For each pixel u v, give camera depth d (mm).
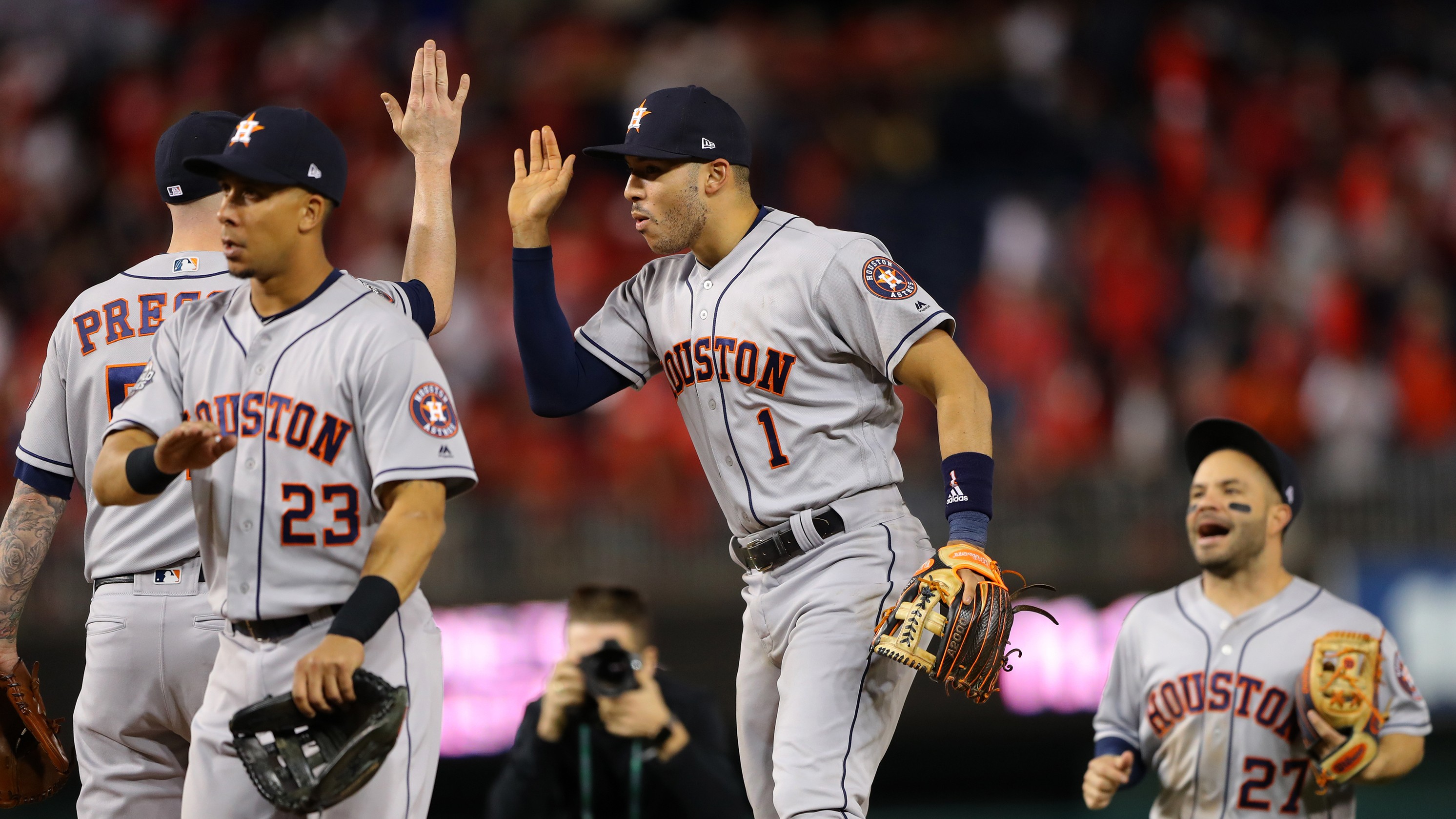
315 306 12430
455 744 32781
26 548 14891
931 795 36156
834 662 14219
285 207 12039
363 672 11719
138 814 14500
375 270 46969
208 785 12492
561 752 17172
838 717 14078
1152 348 45938
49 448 14945
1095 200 50438
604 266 47312
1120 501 35500
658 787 17109
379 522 12438
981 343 44500
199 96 54125
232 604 12312
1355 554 34906
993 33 57562
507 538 34500
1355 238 48344
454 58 57000
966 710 33375
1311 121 54375
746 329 14617
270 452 12203
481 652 33344
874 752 14398
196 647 14062
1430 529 34969
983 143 55531
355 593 11641
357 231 48812
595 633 17750
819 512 14617
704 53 56094
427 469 12008
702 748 17906
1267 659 18672
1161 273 47688
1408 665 34469
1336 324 43938
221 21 57938
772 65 56531
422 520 11906
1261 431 41844
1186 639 19172
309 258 12398
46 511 15000
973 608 13445
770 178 52656
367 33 57469
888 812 35531
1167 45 55750
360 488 12281
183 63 55625
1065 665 34094
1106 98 56750
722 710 33938
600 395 15938
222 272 14820
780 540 14703
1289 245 47500
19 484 15102
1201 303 46906
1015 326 43875
